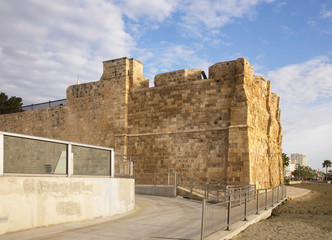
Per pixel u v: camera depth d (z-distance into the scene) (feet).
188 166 97.25
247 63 94.68
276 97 141.90
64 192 37.50
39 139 34.94
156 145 104.37
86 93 125.39
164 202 68.13
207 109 96.78
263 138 107.55
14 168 31.91
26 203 32.45
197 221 42.37
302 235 41.88
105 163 46.34
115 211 47.32
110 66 118.32
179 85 102.89
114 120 114.42
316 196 121.49
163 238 31.71
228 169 88.63
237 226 39.88
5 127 152.76
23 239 28.78
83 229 35.06
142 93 110.42
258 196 56.44
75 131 126.72
